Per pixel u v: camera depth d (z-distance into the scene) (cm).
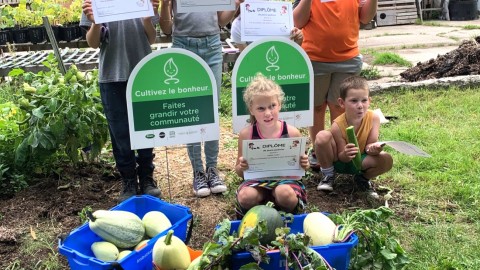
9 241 351
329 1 397
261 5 394
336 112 446
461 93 672
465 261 314
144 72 350
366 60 1001
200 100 367
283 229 261
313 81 400
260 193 340
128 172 399
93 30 361
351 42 425
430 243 336
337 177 437
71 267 279
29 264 331
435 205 392
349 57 425
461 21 1547
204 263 252
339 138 399
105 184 444
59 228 371
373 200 400
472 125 555
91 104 439
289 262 254
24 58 856
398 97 679
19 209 397
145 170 409
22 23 1049
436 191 409
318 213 296
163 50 350
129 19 363
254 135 346
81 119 430
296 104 396
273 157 335
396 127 554
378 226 309
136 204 332
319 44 421
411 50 1109
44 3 1098
